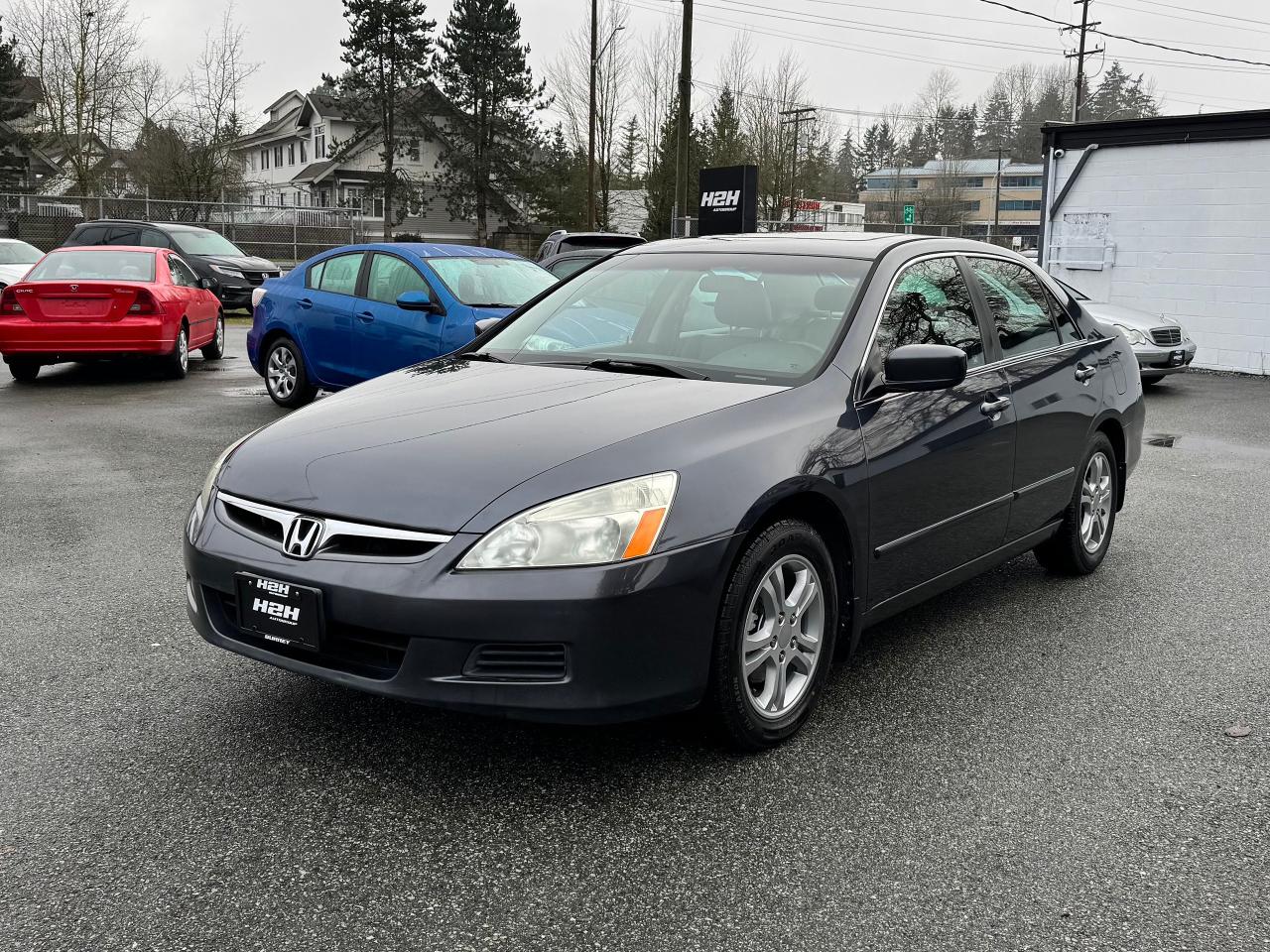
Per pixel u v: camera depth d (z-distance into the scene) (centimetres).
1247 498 710
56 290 1131
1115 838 279
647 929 237
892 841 276
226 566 302
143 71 4153
